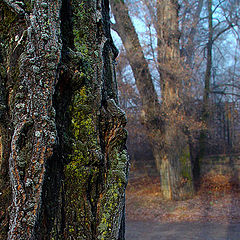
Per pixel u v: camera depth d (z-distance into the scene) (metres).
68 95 1.20
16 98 1.07
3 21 1.14
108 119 1.27
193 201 12.37
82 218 1.12
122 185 1.22
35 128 1.04
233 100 18.19
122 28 13.17
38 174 1.01
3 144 1.06
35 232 0.99
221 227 8.86
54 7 1.15
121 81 13.05
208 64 17.53
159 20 12.73
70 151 1.16
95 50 1.30
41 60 1.08
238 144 17.03
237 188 13.98
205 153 18.16
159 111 12.53
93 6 1.33
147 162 18.55
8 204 1.01
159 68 12.47
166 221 10.20
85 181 1.14
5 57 1.13
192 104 14.42
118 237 1.16
